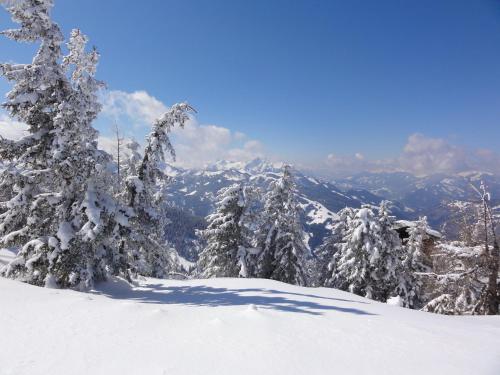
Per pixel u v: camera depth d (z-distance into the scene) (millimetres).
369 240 26844
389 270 26766
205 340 6445
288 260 29578
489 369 5746
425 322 9570
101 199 14328
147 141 20125
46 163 14219
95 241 13562
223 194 29484
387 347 6648
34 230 13742
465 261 18094
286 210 30344
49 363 5188
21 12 12797
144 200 19125
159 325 7336
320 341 6727
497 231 17500
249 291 13523
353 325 8086
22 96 13062
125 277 16688
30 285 11070
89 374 4895
